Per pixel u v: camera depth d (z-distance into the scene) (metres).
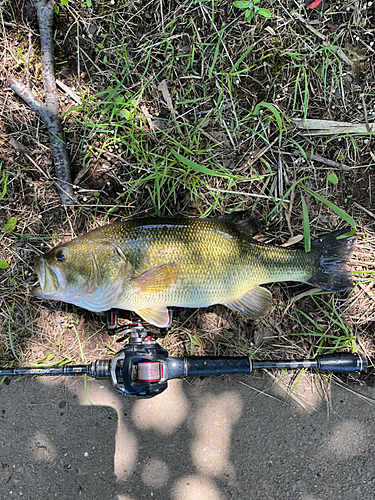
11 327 0.55
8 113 0.54
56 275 0.48
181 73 0.56
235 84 0.56
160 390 0.50
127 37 0.55
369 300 0.57
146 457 0.56
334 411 0.57
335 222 0.58
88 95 0.55
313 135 0.57
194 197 0.56
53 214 0.55
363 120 0.57
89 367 0.51
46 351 0.55
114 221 0.56
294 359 0.55
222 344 0.57
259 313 0.53
